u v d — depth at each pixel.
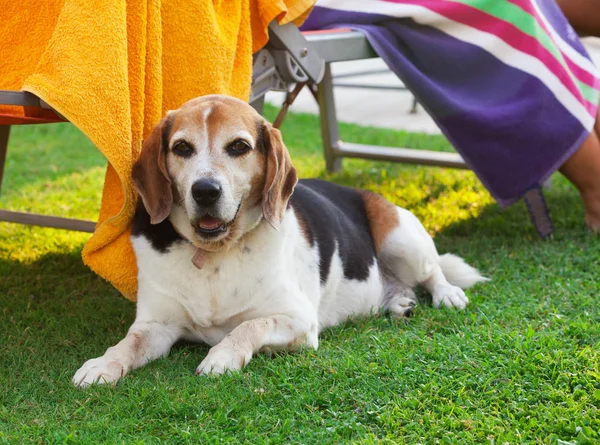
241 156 1.52
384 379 1.48
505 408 1.40
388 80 4.93
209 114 1.51
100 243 1.64
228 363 1.49
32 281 1.95
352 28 2.11
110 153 1.56
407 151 2.68
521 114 2.11
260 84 1.89
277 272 1.58
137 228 1.59
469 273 1.92
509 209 2.43
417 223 1.91
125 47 1.58
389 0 2.15
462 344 1.58
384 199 1.92
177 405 1.39
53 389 1.47
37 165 3.09
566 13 2.38
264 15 1.79
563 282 1.90
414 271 1.87
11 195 2.61
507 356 1.54
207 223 1.50
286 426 1.36
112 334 1.68
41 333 1.68
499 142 2.12
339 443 1.33
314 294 1.66
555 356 1.52
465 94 2.14
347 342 1.63
